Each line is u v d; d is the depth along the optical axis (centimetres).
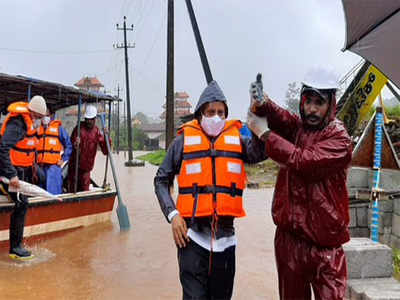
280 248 285
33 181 739
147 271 539
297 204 269
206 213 299
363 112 712
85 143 866
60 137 816
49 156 766
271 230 775
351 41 434
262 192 1306
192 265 299
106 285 486
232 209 305
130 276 519
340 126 266
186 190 305
